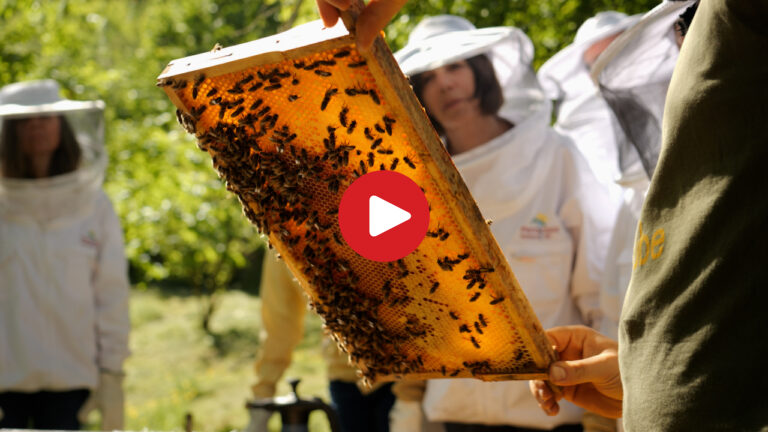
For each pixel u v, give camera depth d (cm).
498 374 156
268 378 383
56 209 401
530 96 316
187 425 187
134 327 1446
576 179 312
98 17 1068
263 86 133
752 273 104
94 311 410
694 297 109
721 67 110
